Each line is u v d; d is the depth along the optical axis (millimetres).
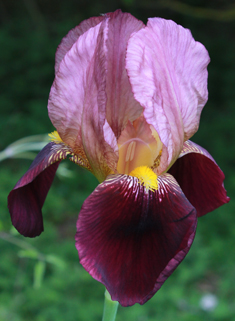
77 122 319
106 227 290
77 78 315
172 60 314
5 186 1152
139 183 305
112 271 285
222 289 859
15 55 1728
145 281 286
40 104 1587
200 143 1438
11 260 877
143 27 322
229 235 1031
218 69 1780
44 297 769
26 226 332
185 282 860
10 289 810
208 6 1901
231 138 1449
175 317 756
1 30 1847
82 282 834
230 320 761
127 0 1522
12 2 2004
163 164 314
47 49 1732
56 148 333
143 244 290
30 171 326
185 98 321
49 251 915
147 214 296
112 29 320
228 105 1683
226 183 1227
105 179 310
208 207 368
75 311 764
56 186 1261
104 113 303
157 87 305
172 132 313
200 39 1870
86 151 317
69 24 1887
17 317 738
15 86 1666
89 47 311
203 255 926
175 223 295
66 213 1147
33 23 1939
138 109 331
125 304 282
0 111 1603
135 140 331
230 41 1901
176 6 1653
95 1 2010
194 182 368
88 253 284
